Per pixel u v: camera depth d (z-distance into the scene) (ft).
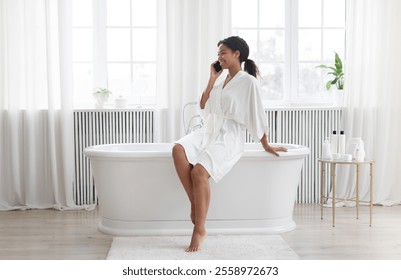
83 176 15.58
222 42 11.72
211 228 12.05
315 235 12.08
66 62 15.10
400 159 15.87
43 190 15.55
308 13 16.71
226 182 11.90
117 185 11.87
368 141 15.66
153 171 11.75
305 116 15.94
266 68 16.72
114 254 10.40
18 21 15.12
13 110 15.11
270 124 15.89
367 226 13.00
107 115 15.52
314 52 16.79
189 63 15.61
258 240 11.49
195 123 15.53
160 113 15.57
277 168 12.01
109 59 16.44
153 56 16.48
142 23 16.43
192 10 15.49
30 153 15.20
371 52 15.53
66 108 15.15
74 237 11.98
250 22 16.63
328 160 13.28
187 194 11.34
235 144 11.50
